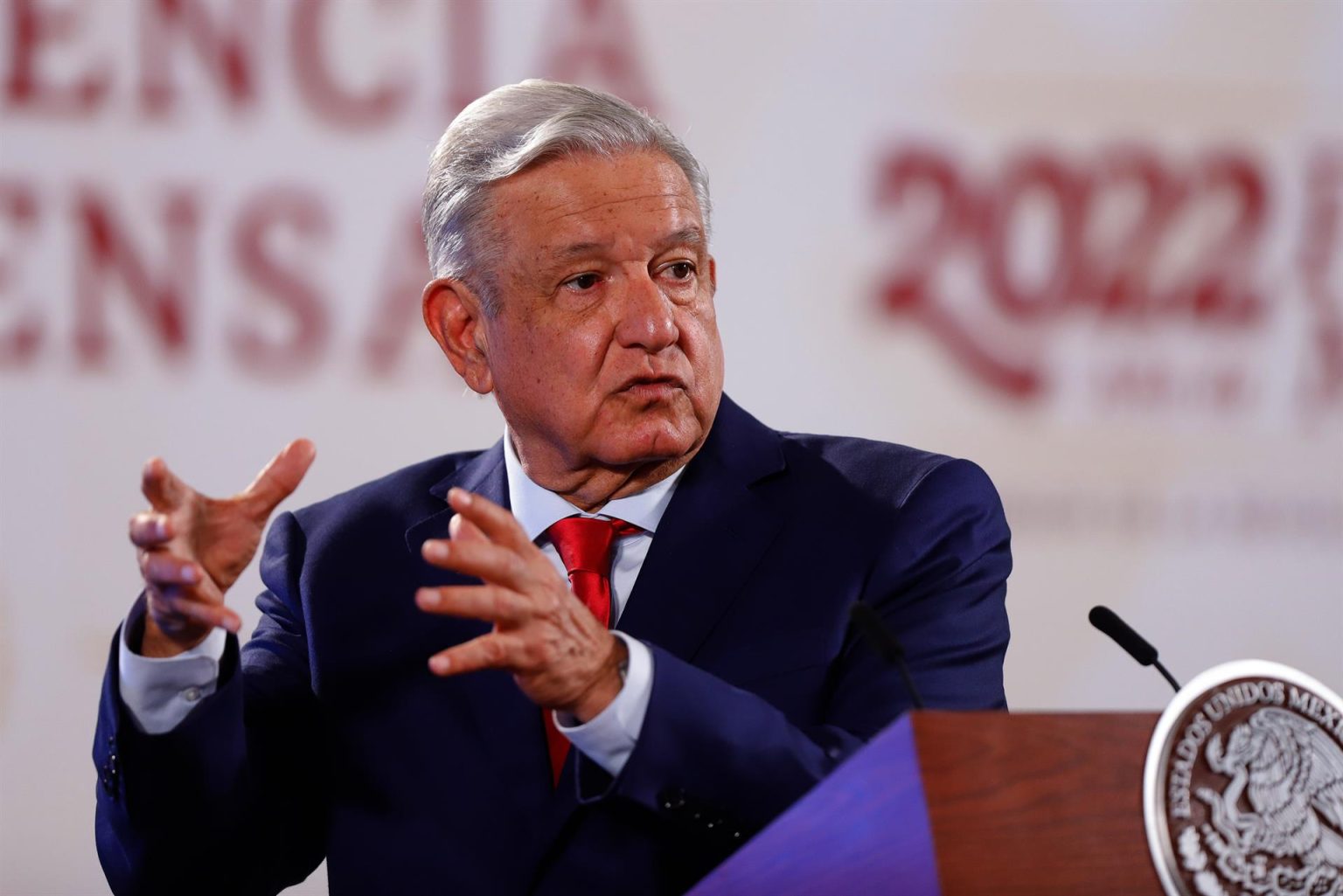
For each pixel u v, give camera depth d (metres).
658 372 7.21
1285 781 5.07
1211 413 12.29
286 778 7.63
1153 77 12.40
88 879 11.55
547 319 7.30
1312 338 12.35
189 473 11.82
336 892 7.19
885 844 4.84
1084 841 4.86
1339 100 12.45
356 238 12.02
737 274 12.19
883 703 6.92
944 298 12.26
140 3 11.95
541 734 7.07
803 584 7.23
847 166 12.29
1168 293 12.32
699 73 12.27
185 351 11.87
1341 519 12.29
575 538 7.46
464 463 8.41
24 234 11.80
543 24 12.20
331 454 11.91
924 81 12.34
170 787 6.56
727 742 5.90
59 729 11.64
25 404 11.76
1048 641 12.11
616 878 6.68
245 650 7.96
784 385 12.14
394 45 12.10
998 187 12.30
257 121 12.00
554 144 7.31
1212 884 4.90
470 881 6.89
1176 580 12.19
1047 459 12.20
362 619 7.64
